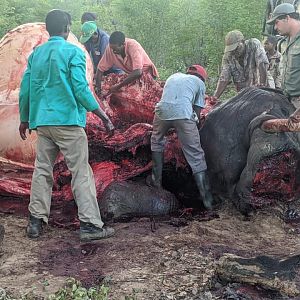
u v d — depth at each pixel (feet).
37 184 17.84
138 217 19.66
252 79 27.94
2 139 20.59
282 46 24.30
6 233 18.16
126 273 15.03
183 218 19.53
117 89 23.63
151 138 20.72
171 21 53.67
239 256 15.28
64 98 17.28
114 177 21.34
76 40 22.90
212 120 20.58
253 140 18.84
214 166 20.16
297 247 16.72
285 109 19.97
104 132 21.34
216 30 46.55
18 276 15.06
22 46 21.16
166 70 48.62
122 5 55.21
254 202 18.94
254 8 45.34
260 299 13.78
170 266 15.40
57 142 17.54
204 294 13.87
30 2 71.67
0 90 20.80
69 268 15.57
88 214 17.44
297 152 18.69
